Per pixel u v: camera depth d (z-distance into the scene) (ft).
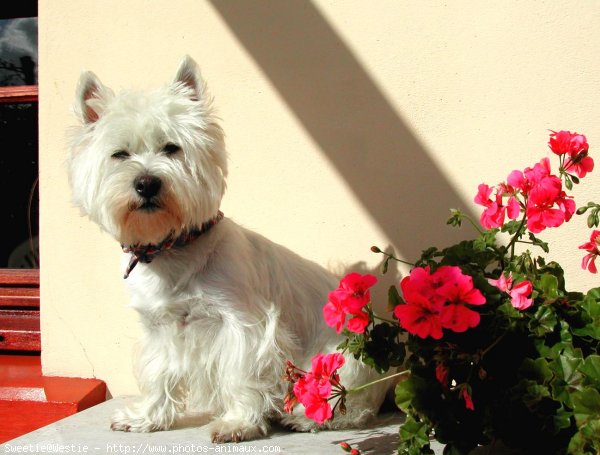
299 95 3.65
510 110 3.47
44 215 3.84
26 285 4.12
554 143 2.88
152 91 3.21
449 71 3.51
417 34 3.53
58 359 3.84
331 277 3.49
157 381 3.23
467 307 2.68
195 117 3.14
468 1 3.48
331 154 3.63
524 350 2.69
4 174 4.24
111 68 3.78
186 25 3.72
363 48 3.58
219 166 3.22
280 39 3.65
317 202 3.65
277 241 3.69
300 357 3.34
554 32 3.42
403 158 3.56
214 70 3.71
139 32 3.75
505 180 3.48
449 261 2.93
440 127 3.53
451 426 2.66
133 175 2.99
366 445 3.01
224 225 3.25
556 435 2.62
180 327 3.18
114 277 3.78
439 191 3.54
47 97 3.81
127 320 3.77
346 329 2.93
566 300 2.75
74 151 3.19
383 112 3.57
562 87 3.42
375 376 3.26
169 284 3.12
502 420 2.63
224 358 3.14
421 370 2.72
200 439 3.10
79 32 3.79
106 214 3.06
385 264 3.03
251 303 3.18
